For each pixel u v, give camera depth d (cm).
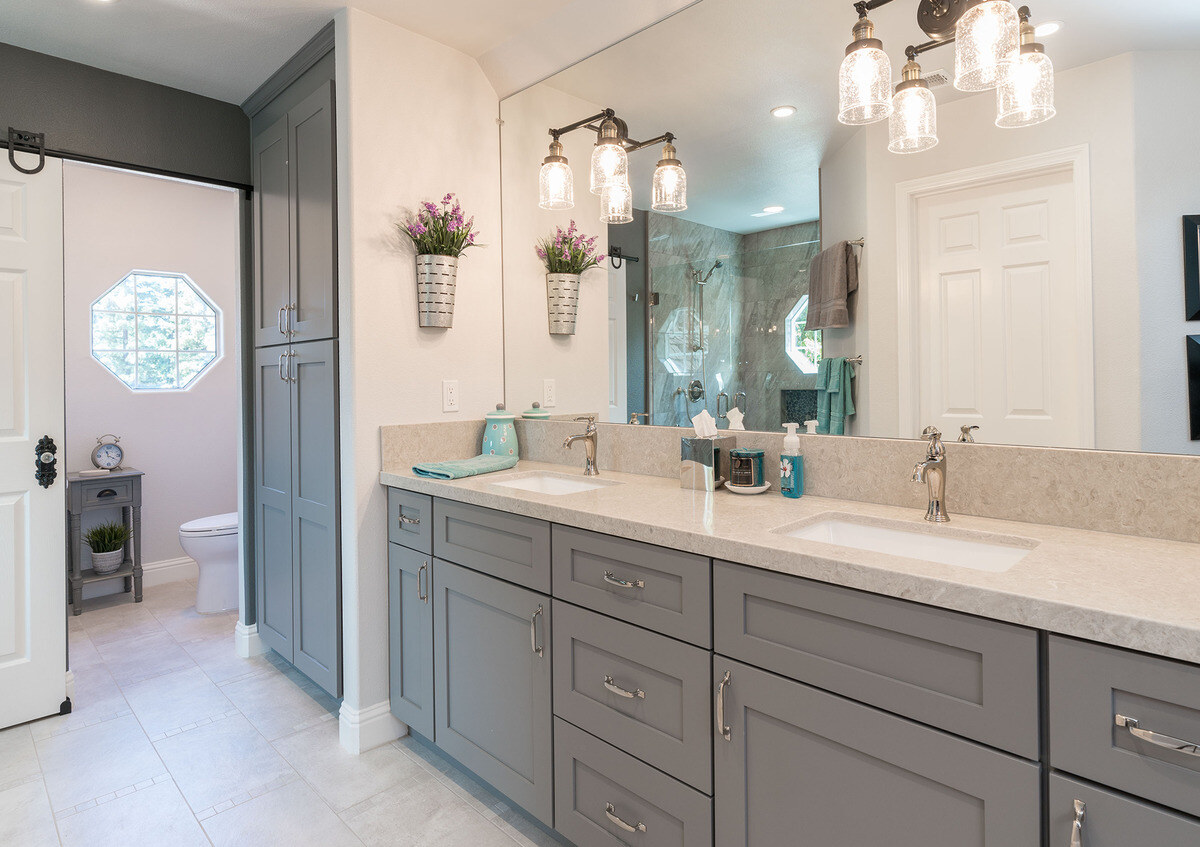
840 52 166
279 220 257
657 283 210
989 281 146
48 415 241
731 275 192
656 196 209
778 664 122
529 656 174
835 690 115
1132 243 128
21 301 235
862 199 164
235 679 274
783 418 182
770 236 183
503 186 258
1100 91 130
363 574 221
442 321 232
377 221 221
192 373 416
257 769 209
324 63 233
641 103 210
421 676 212
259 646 299
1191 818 83
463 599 195
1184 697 83
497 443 242
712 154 193
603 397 229
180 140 270
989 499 147
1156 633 84
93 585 377
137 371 397
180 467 406
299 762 214
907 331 158
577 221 232
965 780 101
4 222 230
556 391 244
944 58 148
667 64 202
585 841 161
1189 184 122
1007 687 97
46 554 240
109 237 379
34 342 237
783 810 123
